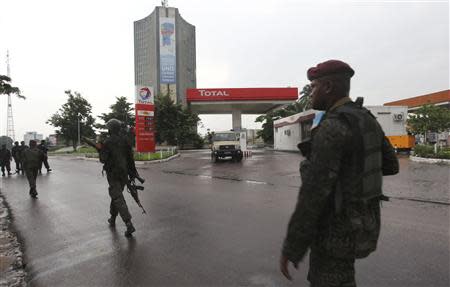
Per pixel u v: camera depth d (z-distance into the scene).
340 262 1.84
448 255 4.50
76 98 55.38
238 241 5.37
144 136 27.84
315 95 1.96
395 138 24.77
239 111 49.56
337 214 1.78
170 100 47.69
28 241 5.84
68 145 71.19
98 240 5.71
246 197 9.27
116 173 5.96
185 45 74.44
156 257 4.81
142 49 73.12
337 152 1.70
